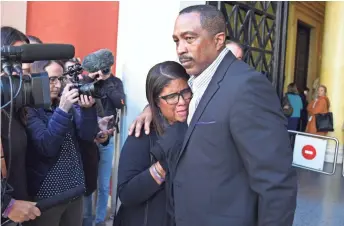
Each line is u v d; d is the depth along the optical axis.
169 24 3.36
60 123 1.94
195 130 1.55
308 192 4.95
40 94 1.50
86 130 2.18
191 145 1.56
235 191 1.52
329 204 4.46
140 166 1.84
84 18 4.74
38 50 1.42
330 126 7.55
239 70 1.55
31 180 2.04
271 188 1.43
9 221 1.85
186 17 1.58
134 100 3.54
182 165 1.60
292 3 10.27
